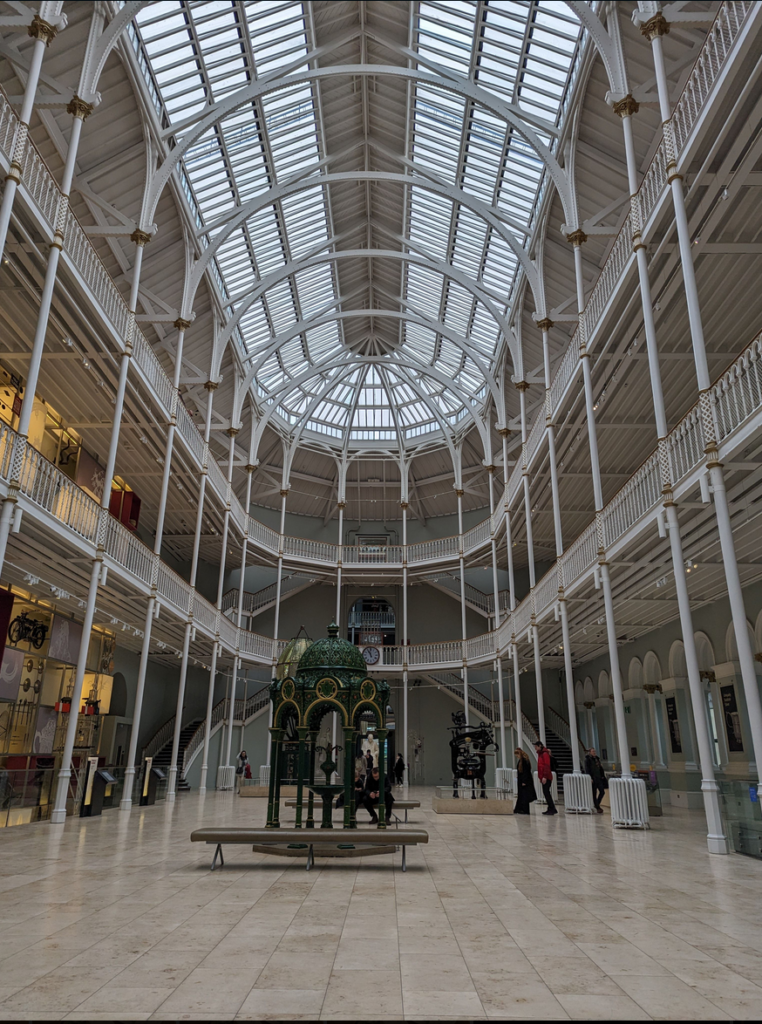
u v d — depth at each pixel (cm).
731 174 1148
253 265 2773
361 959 449
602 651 2777
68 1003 362
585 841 1150
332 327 3572
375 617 3897
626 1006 365
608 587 1502
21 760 1873
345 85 2258
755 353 949
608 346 1589
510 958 454
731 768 1777
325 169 2566
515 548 3222
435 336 3491
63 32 1486
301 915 579
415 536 4031
